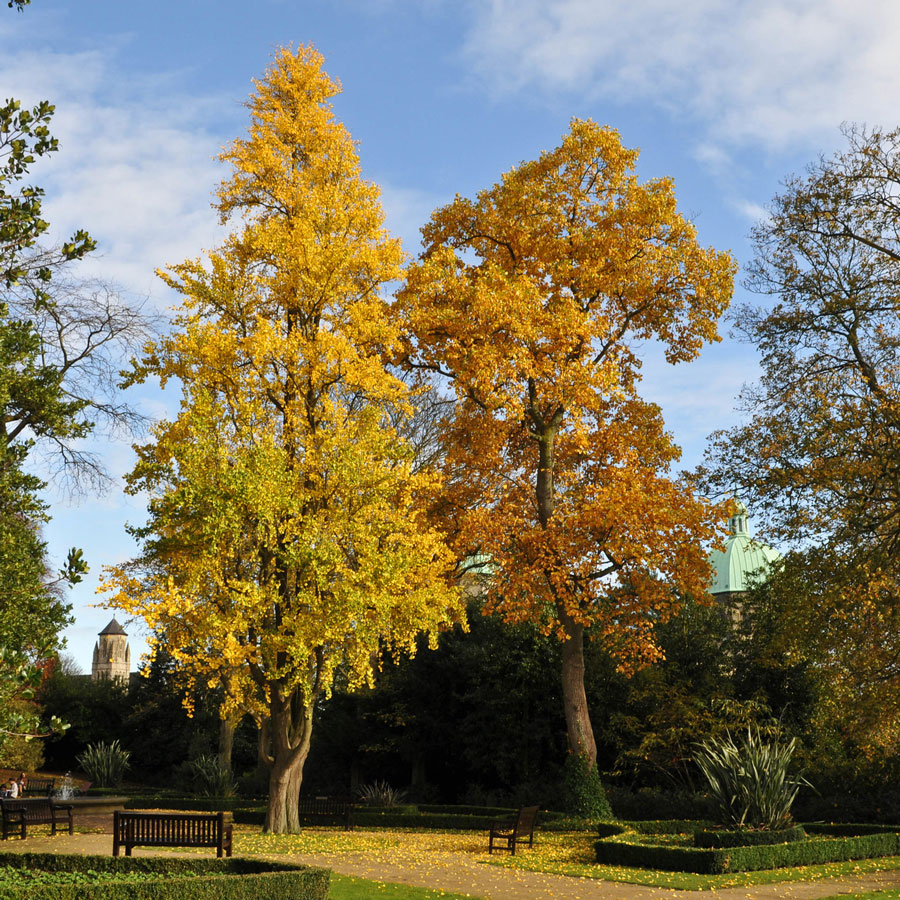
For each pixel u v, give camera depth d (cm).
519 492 2595
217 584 1800
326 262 1969
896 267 2184
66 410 1744
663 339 2570
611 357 2650
